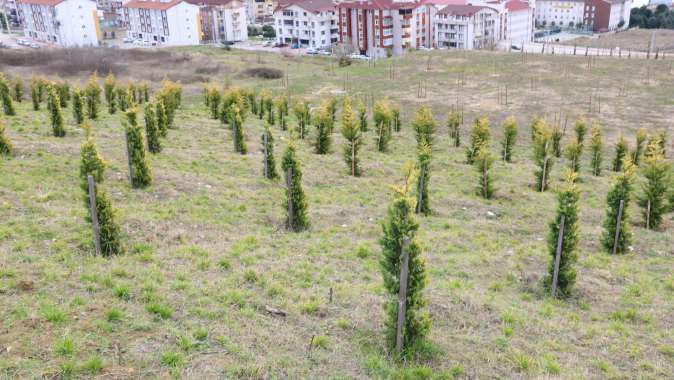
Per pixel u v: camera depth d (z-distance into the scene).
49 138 25.09
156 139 24.64
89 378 8.60
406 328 10.65
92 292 11.43
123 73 67.56
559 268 14.50
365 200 21.67
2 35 128.88
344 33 104.38
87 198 13.62
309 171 25.06
